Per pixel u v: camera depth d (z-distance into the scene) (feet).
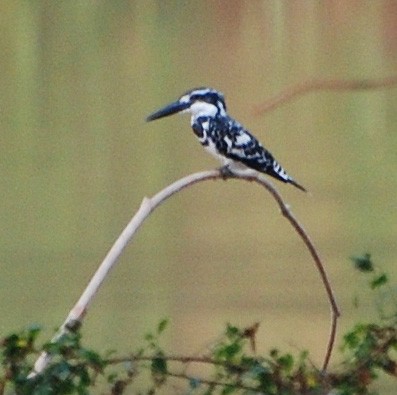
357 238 52.34
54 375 18.35
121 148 68.90
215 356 19.53
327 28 68.39
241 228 54.60
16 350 18.45
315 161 64.85
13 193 61.05
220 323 42.04
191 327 42.06
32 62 83.61
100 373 18.70
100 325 42.01
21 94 79.15
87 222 56.34
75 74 81.41
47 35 84.43
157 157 67.31
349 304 41.78
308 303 43.60
